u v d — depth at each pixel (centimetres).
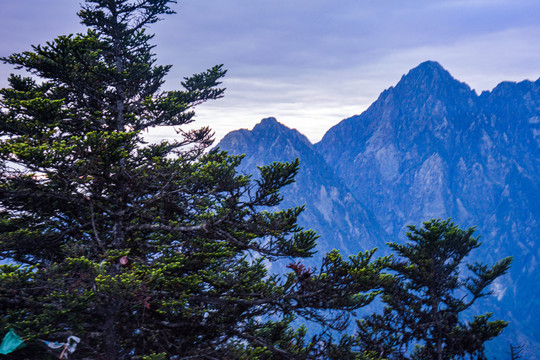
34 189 941
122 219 1055
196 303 1034
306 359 1053
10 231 1121
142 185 1089
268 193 926
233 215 973
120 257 959
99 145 838
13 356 817
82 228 1122
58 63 1122
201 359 1002
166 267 910
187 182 1036
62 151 784
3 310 841
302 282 912
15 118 994
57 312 795
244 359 960
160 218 1072
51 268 881
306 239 969
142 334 999
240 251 1118
